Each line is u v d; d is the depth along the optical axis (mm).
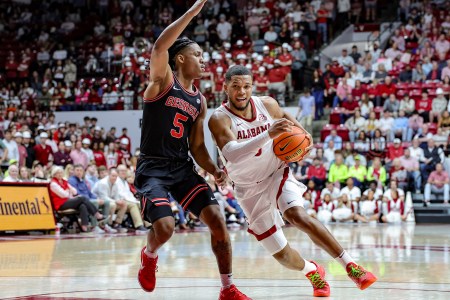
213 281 5633
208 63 22547
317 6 26156
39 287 5234
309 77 24422
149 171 4555
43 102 23172
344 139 19828
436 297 4559
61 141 19078
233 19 25953
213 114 4820
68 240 11500
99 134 19984
